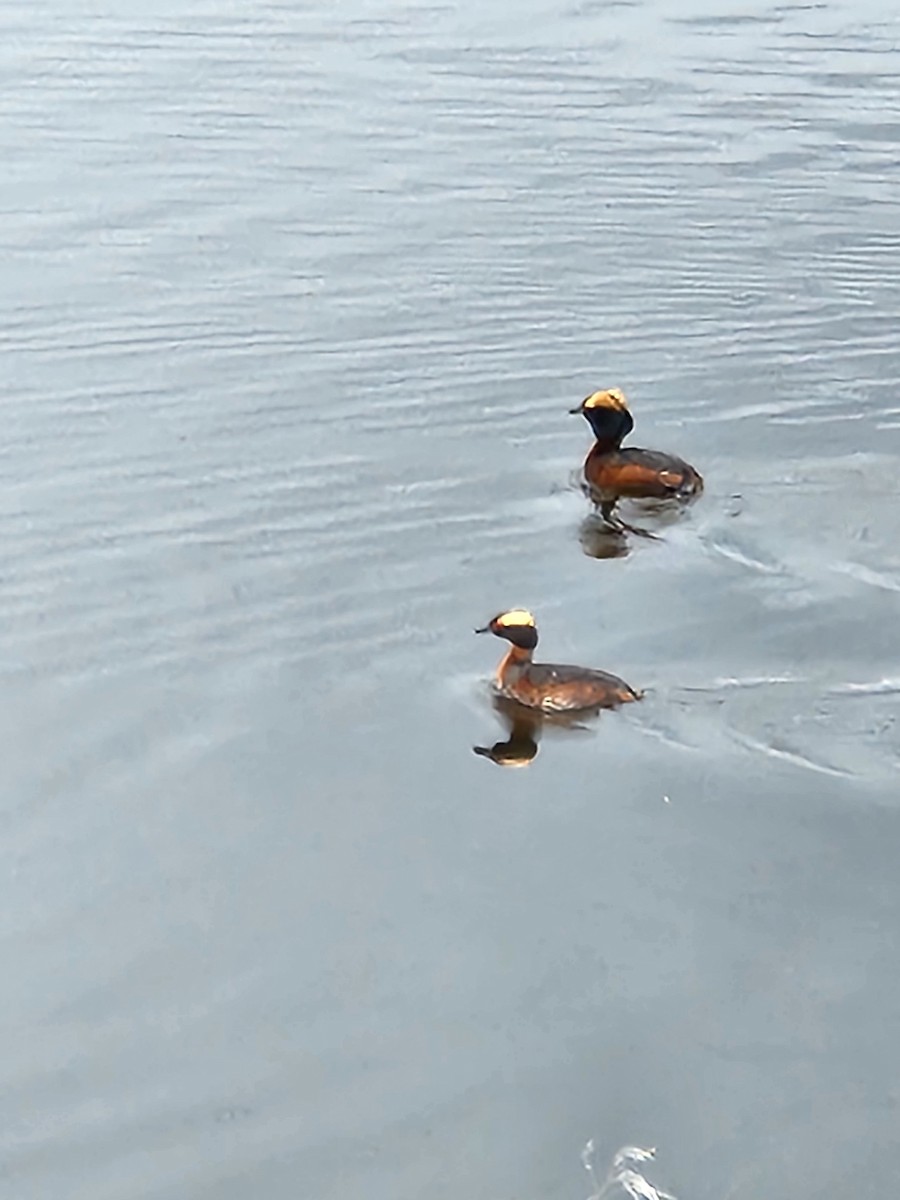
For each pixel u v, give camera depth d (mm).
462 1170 11977
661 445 20812
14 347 22281
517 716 16297
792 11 33031
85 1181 11961
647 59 30844
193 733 16047
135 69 29969
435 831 14992
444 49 31016
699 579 18312
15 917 14094
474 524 19188
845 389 21922
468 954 13750
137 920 14078
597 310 23516
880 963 13578
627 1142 12141
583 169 27031
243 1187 11891
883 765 15633
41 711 16234
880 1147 12055
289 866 14609
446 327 23031
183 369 21938
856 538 19016
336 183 26453
